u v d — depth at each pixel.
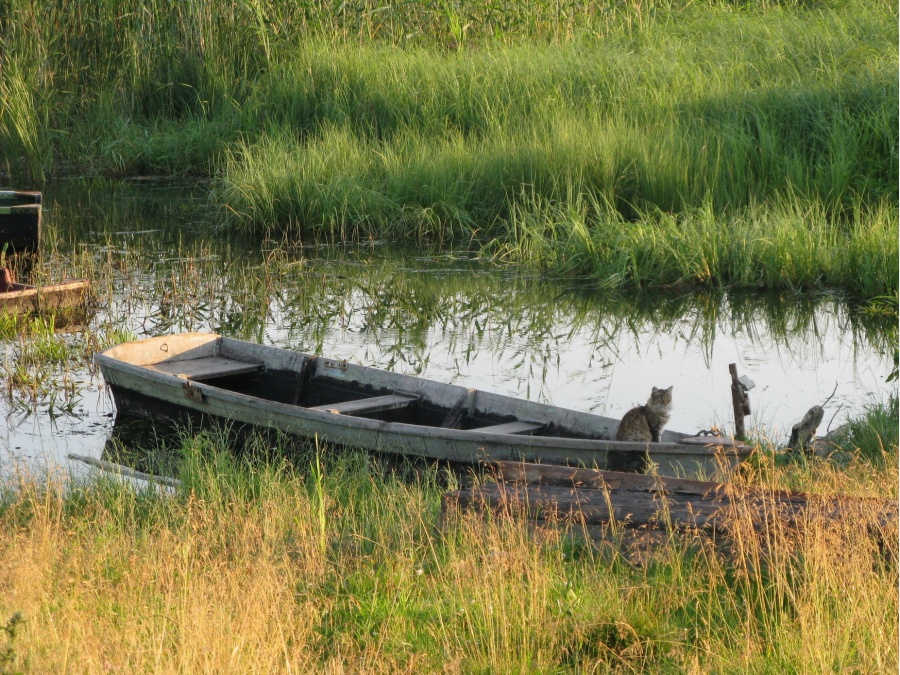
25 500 28.33
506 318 50.72
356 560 24.05
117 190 81.25
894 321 49.00
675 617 21.16
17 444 36.28
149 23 91.19
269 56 89.31
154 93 92.31
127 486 30.14
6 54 86.56
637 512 23.53
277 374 40.69
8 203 60.94
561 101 73.00
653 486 25.02
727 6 99.44
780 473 29.25
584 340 47.53
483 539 23.61
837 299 52.38
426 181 67.06
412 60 82.81
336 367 39.28
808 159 64.88
